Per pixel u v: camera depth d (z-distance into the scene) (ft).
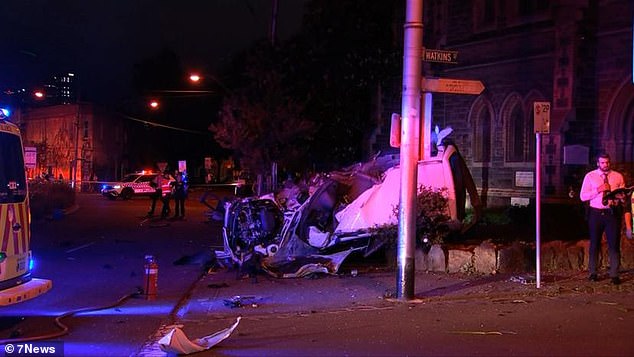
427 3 76.89
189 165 232.12
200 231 70.49
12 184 26.14
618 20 59.82
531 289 31.71
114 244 58.39
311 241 40.96
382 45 88.58
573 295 30.07
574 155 62.08
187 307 30.91
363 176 45.29
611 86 60.54
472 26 72.49
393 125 30.01
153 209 89.97
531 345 21.57
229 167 239.30
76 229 73.31
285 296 32.96
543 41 65.21
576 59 61.87
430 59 30.14
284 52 90.94
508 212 61.87
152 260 33.76
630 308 27.04
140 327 26.89
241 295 33.60
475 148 72.95
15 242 26.04
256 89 88.28
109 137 208.44
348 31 89.97
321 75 92.43
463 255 37.47
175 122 220.23
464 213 44.01
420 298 30.60
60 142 210.18
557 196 62.75
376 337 23.40
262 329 25.44
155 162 221.25
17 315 29.22
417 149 29.99
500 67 69.77
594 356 20.17
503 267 36.83
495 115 70.59
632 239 37.45
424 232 39.75
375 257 44.01
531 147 67.00
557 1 63.10
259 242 41.86
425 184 42.68
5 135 26.03
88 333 25.86
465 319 25.76
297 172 99.30
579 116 62.23
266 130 85.61
